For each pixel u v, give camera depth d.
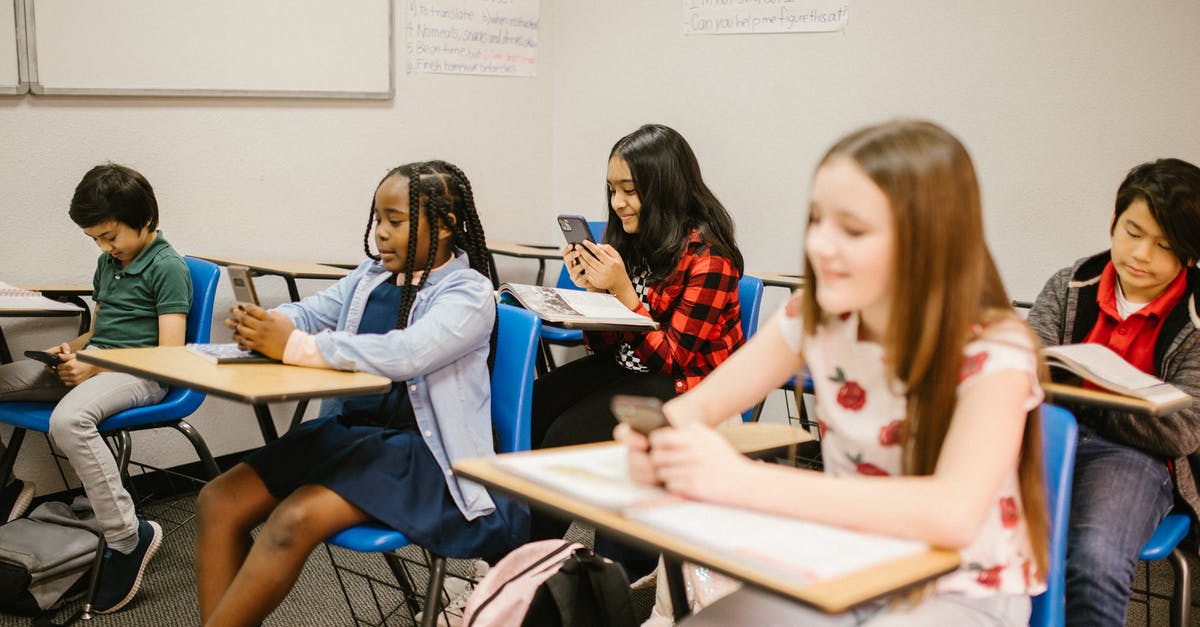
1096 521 1.48
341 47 3.08
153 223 2.33
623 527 0.80
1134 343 1.72
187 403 2.26
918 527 0.79
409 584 1.85
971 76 2.91
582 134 3.80
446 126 3.47
